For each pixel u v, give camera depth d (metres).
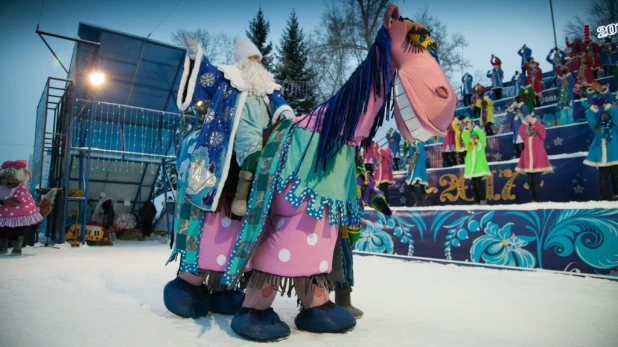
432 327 2.66
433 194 10.80
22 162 6.84
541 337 2.47
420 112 2.10
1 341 2.12
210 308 2.96
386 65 2.22
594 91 7.96
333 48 23.23
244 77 2.56
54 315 2.71
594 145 7.80
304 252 2.24
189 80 2.51
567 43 15.17
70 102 9.32
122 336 2.28
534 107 13.07
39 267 5.21
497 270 5.96
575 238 5.47
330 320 2.43
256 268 2.31
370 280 4.83
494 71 15.73
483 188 9.57
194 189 2.53
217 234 2.63
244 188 2.43
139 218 11.34
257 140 2.43
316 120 2.38
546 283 4.79
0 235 6.66
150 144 10.86
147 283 4.13
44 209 7.52
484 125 13.19
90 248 8.42
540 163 8.30
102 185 10.93
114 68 9.62
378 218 7.79
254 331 2.23
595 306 3.48
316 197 2.26
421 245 7.07
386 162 11.38
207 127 2.57
